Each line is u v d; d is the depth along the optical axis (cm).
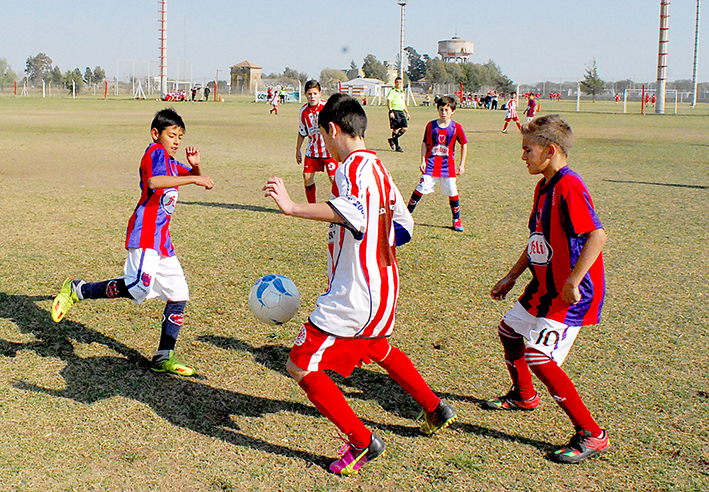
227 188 1051
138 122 2575
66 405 336
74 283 374
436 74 8988
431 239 722
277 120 2958
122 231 714
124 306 481
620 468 296
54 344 410
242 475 283
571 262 291
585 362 406
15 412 327
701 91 7212
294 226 767
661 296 536
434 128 754
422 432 322
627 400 358
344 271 278
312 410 343
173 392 356
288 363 292
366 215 268
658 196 1023
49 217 779
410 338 441
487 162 1488
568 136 292
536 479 287
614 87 7925
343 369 295
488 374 389
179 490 271
